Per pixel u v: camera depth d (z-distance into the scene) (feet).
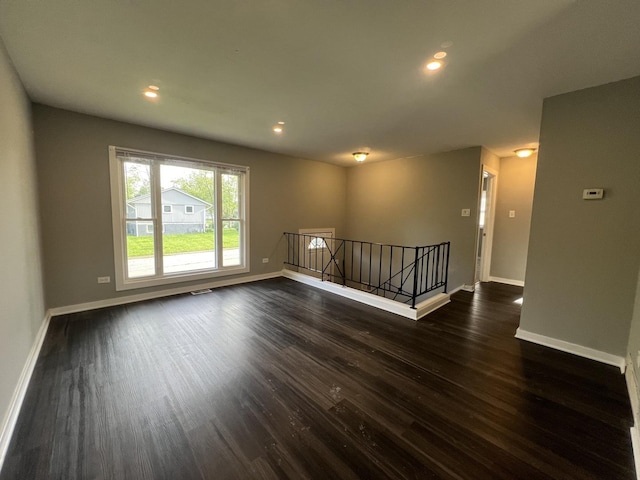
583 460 4.58
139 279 12.35
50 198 9.99
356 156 15.90
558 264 8.30
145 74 7.41
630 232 7.22
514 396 6.19
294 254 18.20
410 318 10.73
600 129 7.52
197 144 13.43
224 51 6.34
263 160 16.20
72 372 6.85
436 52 6.24
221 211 14.80
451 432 5.14
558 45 5.88
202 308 11.45
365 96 8.57
